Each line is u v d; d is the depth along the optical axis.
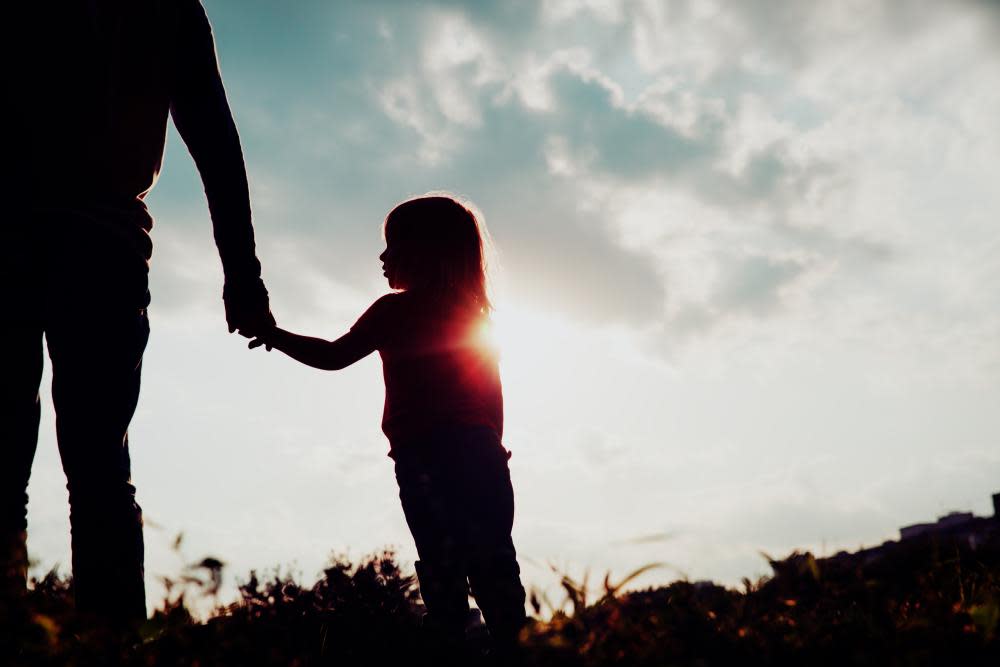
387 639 2.59
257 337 3.67
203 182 3.48
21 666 2.07
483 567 2.76
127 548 2.79
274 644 2.41
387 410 3.59
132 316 3.00
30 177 2.80
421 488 3.29
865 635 2.29
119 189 2.99
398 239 3.91
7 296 2.73
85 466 2.83
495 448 3.49
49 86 2.82
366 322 3.69
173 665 2.26
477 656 2.59
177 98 3.36
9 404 2.75
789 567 2.49
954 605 2.44
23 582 2.28
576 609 2.30
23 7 2.80
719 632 2.29
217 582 2.31
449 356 3.60
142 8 3.09
